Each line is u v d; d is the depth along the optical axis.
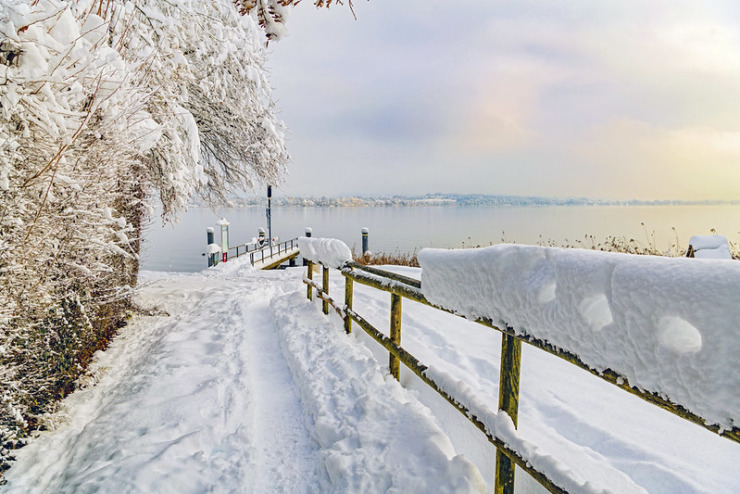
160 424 2.89
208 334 5.19
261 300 7.71
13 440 2.69
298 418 3.03
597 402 2.88
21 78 2.46
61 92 2.85
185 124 6.66
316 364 3.63
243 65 8.62
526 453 1.47
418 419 2.39
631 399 2.91
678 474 2.02
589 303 1.24
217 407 3.17
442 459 1.97
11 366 2.74
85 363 4.07
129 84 3.74
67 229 3.29
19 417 2.57
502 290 1.65
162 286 9.15
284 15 2.59
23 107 2.59
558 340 1.35
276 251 18.11
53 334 3.20
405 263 13.47
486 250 1.81
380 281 3.30
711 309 0.86
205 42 7.55
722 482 1.95
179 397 3.31
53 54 2.72
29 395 2.91
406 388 2.99
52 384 3.22
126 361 4.47
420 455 2.08
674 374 0.94
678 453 2.23
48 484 2.37
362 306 5.86
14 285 2.77
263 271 12.45
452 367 3.47
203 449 2.61
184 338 5.02
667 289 0.96
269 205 16.27
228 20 8.10
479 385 3.19
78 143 3.21
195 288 8.86
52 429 2.97
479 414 1.79
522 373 3.44
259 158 9.69
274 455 2.58
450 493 1.78
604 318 1.25
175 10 6.67
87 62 2.95
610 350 1.13
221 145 9.52
